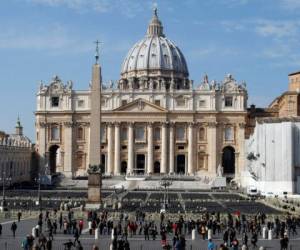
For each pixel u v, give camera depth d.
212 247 38.53
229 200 95.94
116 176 147.50
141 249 41.12
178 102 159.62
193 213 69.19
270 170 113.94
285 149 112.00
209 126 158.12
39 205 77.50
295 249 43.06
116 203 77.25
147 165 159.12
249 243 47.38
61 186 137.25
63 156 160.62
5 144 133.00
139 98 158.75
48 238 43.66
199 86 160.75
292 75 160.25
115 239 38.25
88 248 42.47
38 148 160.75
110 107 160.50
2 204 75.81
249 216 65.62
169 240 48.38
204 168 158.50
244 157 156.12
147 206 79.00
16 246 42.91
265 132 115.44
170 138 158.88
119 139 159.38
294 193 111.56
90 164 69.56
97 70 67.12
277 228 51.84
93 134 68.50
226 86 159.12
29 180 156.88
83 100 161.38
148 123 158.88
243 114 157.38
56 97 161.88
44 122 161.12
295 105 142.62
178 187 135.62
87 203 70.38
